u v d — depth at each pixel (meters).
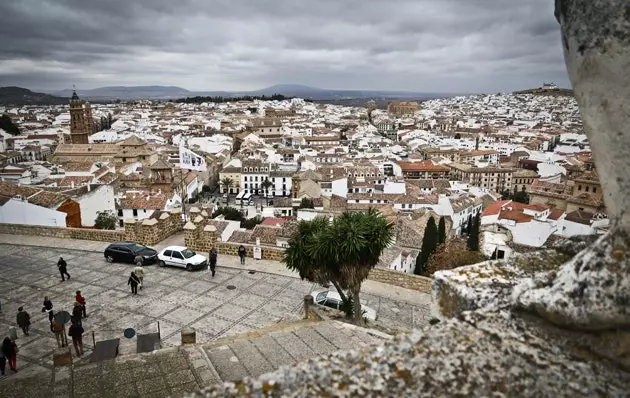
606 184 4.04
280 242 54.59
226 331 17.98
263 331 15.05
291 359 12.96
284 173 134.00
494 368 4.11
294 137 190.00
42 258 25.59
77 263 24.89
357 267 16.83
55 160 121.56
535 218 64.38
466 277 5.53
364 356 4.34
